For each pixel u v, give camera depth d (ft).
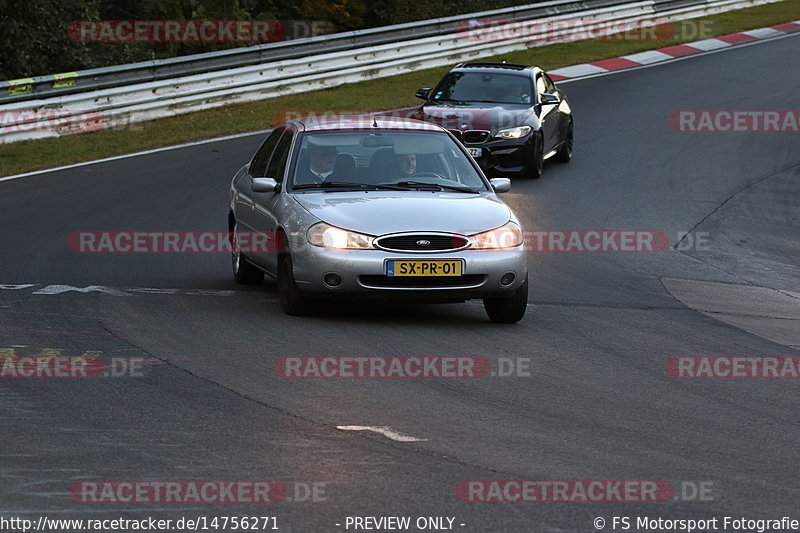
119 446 69.05
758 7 505.25
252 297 122.21
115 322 106.52
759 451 71.72
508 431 74.28
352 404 79.82
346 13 487.61
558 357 97.25
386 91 320.09
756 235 179.22
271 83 306.76
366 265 104.83
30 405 77.92
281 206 113.29
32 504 59.00
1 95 245.65
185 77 284.41
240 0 444.96
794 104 301.22
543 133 216.54
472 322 111.45
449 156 120.78
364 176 116.67
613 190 207.82
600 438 73.41
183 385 83.97
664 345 104.42
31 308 112.37
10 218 172.96
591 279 142.41
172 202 187.11
